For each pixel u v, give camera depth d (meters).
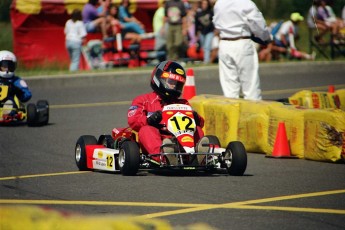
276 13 70.56
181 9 57.47
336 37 62.81
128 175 23.66
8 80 37.34
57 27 58.12
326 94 33.44
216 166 23.44
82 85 53.38
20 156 28.39
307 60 62.72
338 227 17.03
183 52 58.66
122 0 57.91
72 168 25.77
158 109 24.41
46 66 57.62
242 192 21.00
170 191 21.14
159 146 23.16
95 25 57.16
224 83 32.97
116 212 18.59
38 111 36.44
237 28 32.06
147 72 54.97
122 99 46.25
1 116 36.53
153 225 13.68
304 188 21.67
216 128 29.91
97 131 34.75
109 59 58.00
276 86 51.38
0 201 20.05
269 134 28.12
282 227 17.03
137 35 58.38
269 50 61.97
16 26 57.03
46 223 13.45
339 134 26.03
